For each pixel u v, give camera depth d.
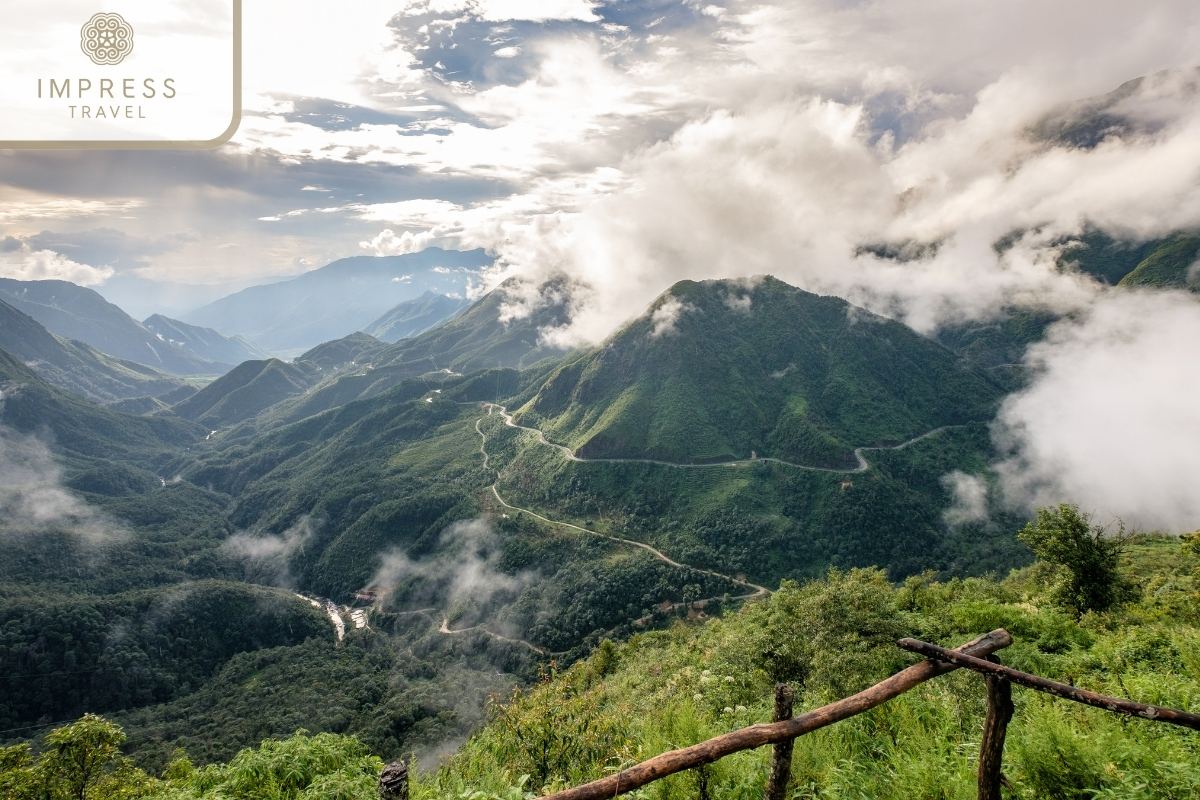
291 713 88.38
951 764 8.30
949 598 31.47
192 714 103.00
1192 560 60.09
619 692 30.62
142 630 131.88
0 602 132.25
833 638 15.46
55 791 14.91
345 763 12.29
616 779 4.73
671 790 8.45
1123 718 9.76
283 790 11.56
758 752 8.92
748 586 134.50
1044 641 18.84
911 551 151.62
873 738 10.36
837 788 7.85
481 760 11.66
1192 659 13.99
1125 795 6.82
